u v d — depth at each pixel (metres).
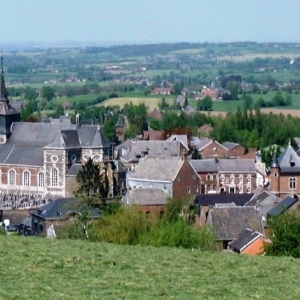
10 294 112.75
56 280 123.00
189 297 115.31
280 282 128.12
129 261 139.25
